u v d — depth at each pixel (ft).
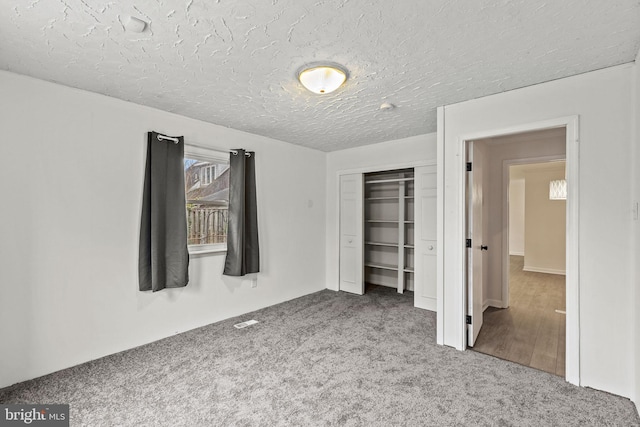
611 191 6.81
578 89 7.16
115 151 8.80
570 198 7.28
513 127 8.00
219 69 6.91
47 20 5.09
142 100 8.88
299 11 4.88
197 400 6.63
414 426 5.84
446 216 9.25
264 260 13.24
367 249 18.30
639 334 6.18
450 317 9.27
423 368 8.01
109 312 8.74
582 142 7.11
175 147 9.93
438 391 6.98
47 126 7.64
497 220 13.42
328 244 16.43
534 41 5.76
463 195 8.93
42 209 7.61
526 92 7.82
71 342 8.07
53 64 6.72
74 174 8.09
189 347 9.25
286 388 7.09
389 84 7.66
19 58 6.45
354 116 10.25
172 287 9.86
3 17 4.98
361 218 15.26
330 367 8.06
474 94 8.33
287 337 10.02
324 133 12.53
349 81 7.48
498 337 10.07
